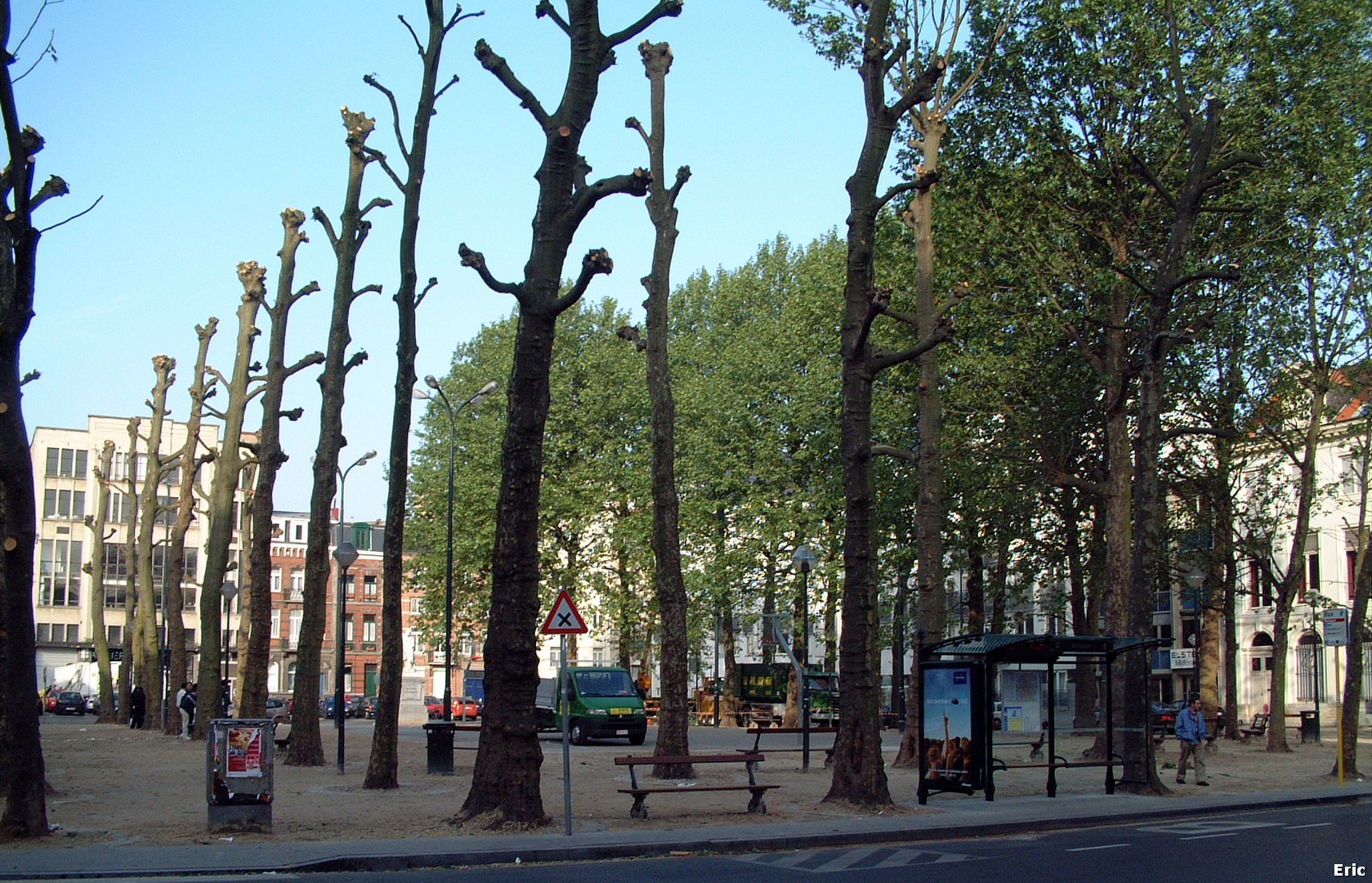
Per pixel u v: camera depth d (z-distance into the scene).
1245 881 11.99
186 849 13.68
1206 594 37.44
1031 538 35.44
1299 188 27.02
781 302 53.25
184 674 40.53
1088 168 27.86
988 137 28.12
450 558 39.56
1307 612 52.66
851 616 18.75
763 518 46.56
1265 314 31.34
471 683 66.50
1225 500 35.88
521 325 15.95
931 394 25.50
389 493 21.17
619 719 35.66
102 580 51.31
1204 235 28.05
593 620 51.47
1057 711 22.95
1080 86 27.02
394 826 15.68
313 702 25.56
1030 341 29.80
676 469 49.25
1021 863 13.52
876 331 32.19
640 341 23.45
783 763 27.66
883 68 19.69
